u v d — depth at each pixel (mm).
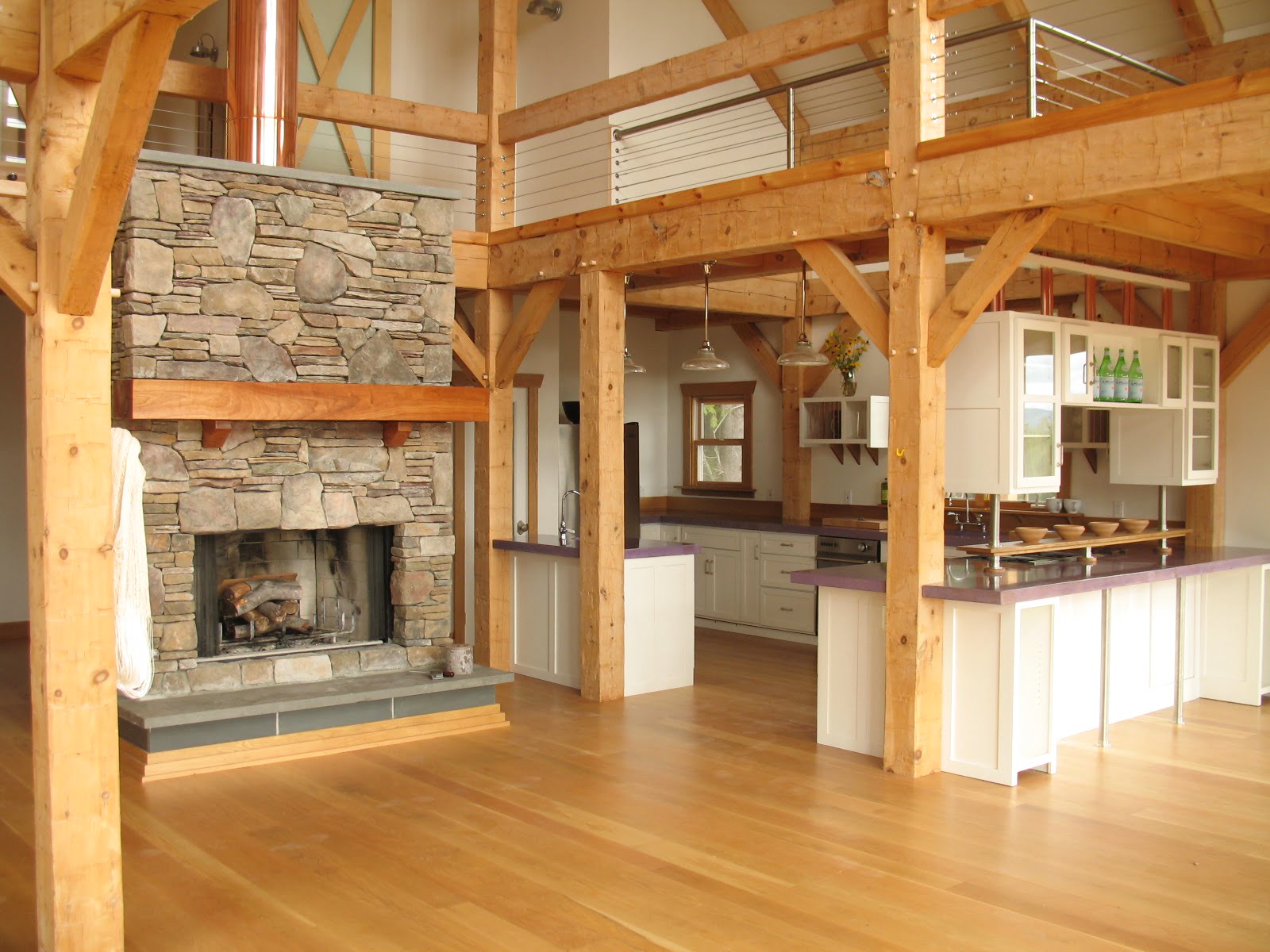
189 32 9516
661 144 8734
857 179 5410
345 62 8820
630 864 4156
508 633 7844
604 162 8359
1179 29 7762
